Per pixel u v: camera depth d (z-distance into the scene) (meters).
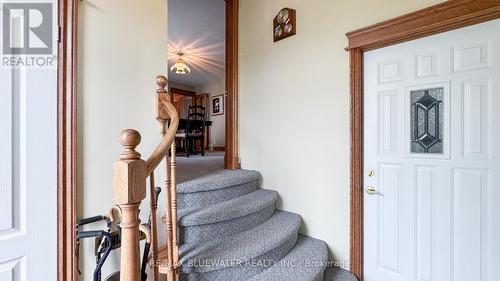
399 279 1.77
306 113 2.23
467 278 1.52
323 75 2.11
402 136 1.76
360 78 1.89
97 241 1.38
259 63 2.64
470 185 1.52
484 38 1.46
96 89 1.38
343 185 1.99
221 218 1.77
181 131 5.79
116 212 1.45
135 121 1.56
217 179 2.16
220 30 4.25
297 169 2.30
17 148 1.07
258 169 2.66
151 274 1.58
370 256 1.91
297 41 2.29
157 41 1.68
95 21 1.37
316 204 2.16
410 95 1.73
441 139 1.61
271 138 2.53
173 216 1.39
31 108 1.11
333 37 2.04
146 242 1.38
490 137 1.45
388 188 1.83
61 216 1.20
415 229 1.71
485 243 1.47
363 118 1.92
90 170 1.35
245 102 2.80
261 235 1.84
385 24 1.71
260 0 2.64
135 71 1.56
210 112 7.55
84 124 1.33
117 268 1.46
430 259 1.65
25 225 1.08
